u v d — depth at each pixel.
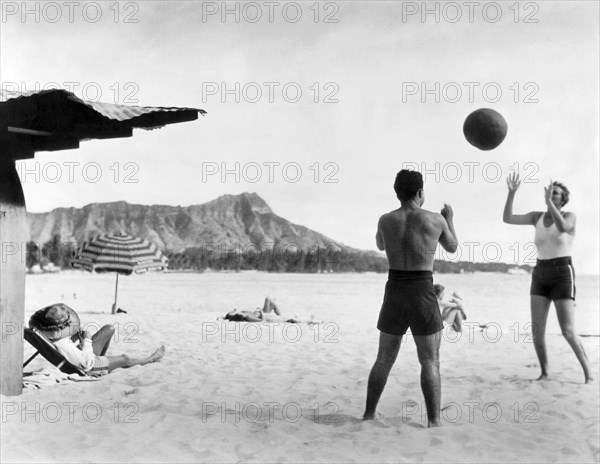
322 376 6.89
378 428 4.67
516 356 8.45
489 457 4.05
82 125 5.93
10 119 5.55
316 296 34.66
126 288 40.50
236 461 4.00
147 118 5.86
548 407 5.37
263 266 91.19
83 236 123.25
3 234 5.55
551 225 6.31
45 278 53.56
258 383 6.47
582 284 48.91
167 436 4.48
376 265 87.62
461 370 7.29
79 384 6.20
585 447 4.26
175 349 9.04
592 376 6.28
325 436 4.55
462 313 12.04
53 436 4.47
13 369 5.67
